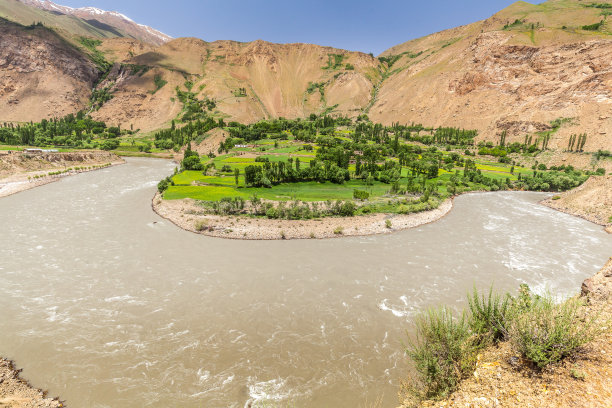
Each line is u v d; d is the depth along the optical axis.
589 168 127.38
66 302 31.80
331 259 44.72
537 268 41.38
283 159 139.62
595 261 44.06
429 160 145.25
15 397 19.58
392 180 107.00
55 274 37.91
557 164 138.88
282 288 35.62
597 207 70.31
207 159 154.88
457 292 34.44
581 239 54.41
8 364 22.86
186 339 26.25
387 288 35.53
